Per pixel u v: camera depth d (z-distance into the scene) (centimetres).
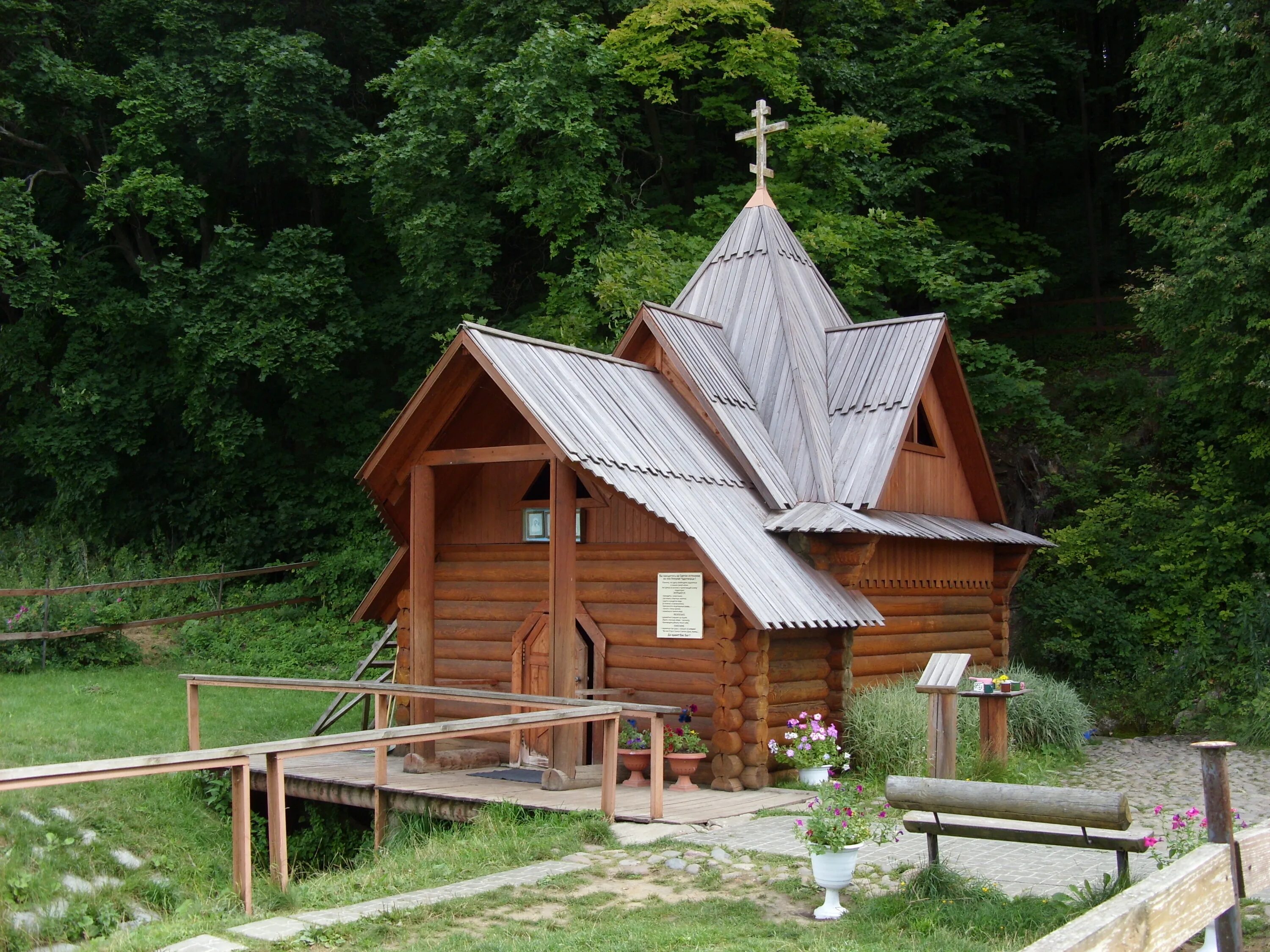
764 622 1273
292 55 2645
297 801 1450
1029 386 2552
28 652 2155
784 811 1193
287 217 3166
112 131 2719
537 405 1339
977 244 3244
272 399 2967
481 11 2798
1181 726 1950
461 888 923
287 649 2414
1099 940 426
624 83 2731
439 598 1666
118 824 1306
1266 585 2169
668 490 1377
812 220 2572
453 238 2542
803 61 2794
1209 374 2267
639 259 2319
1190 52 2309
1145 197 3606
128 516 2862
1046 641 2252
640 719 1420
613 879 949
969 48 3003
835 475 1560
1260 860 607
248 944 782
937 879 858
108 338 2798
